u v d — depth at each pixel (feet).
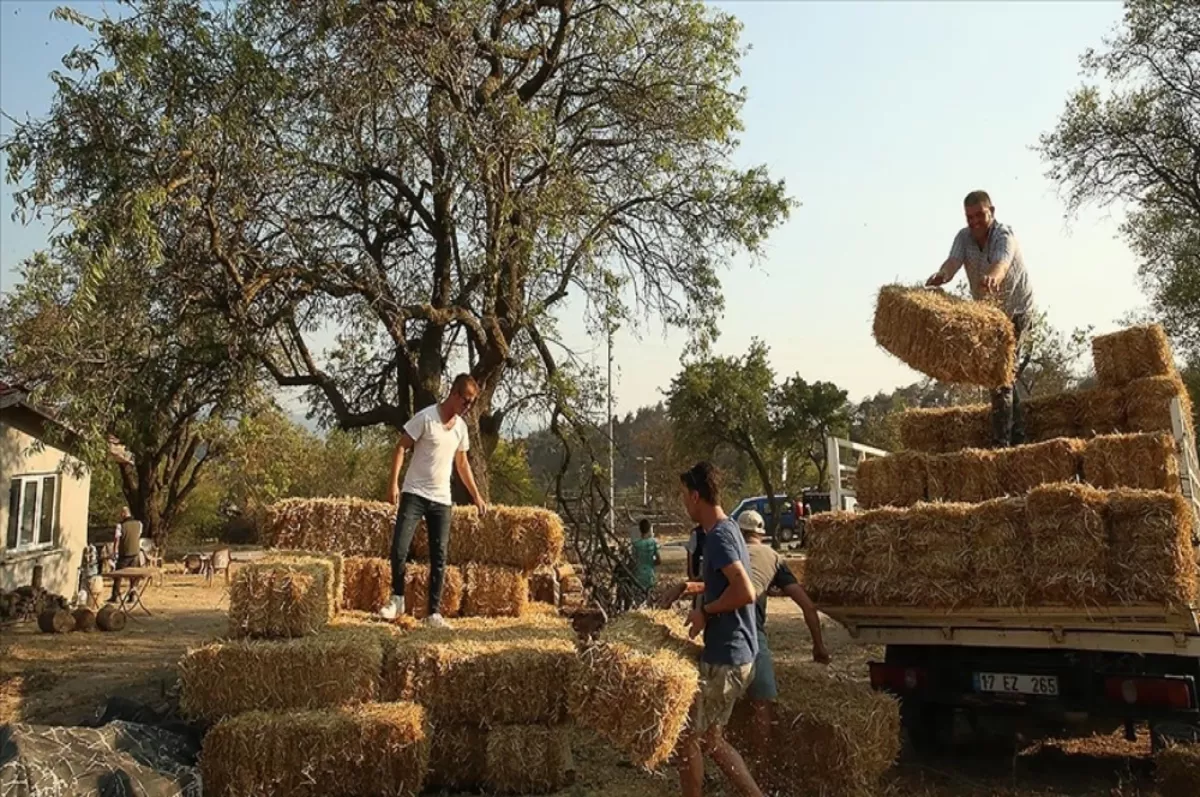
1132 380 21.25
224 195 35.29
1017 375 21.99
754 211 47.91
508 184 40.04
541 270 40.86
